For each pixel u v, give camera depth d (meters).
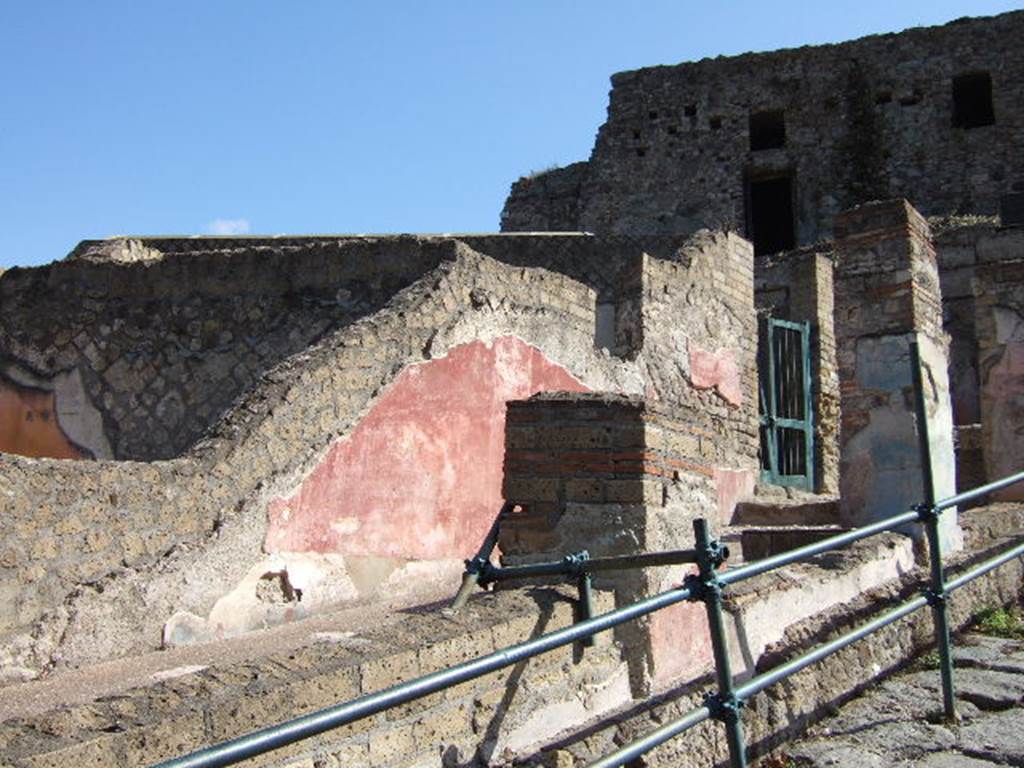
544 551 4.24
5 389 10.82
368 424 6.58
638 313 10.02
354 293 9.87
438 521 7.02
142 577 5.19
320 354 6.52
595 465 4.23
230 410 6.11
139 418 10.32
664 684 4.07
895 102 26.69
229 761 1.98
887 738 4.20
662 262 10.42
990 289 9.07
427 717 3.18
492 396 7.66
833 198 26.28
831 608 5.25
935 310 7.14
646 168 27.53
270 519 5.87
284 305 10.06
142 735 2.56
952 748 4.03
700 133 27.45
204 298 10.34
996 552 6.63
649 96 28.03
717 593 3.27
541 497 4.30
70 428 10.54
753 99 27.38
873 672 4.97
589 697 3.79
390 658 3.12
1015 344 8.88
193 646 5.25
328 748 2.90
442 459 7.12
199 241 13.16
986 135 25.83
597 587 4.07
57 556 4.91
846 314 6.98
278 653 3.18
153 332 10.44
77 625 4.89
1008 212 19.30
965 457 10.74
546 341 8.38
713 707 3.21
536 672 3.59
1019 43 26.17
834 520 9.94
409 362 6.97
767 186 28.61
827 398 14.44
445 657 3.28
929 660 5.25
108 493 5.16
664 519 4.23
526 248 13.23
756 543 6.70
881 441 6.70
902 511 6.52
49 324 10.78
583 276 13.05
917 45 26.83
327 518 6.23
